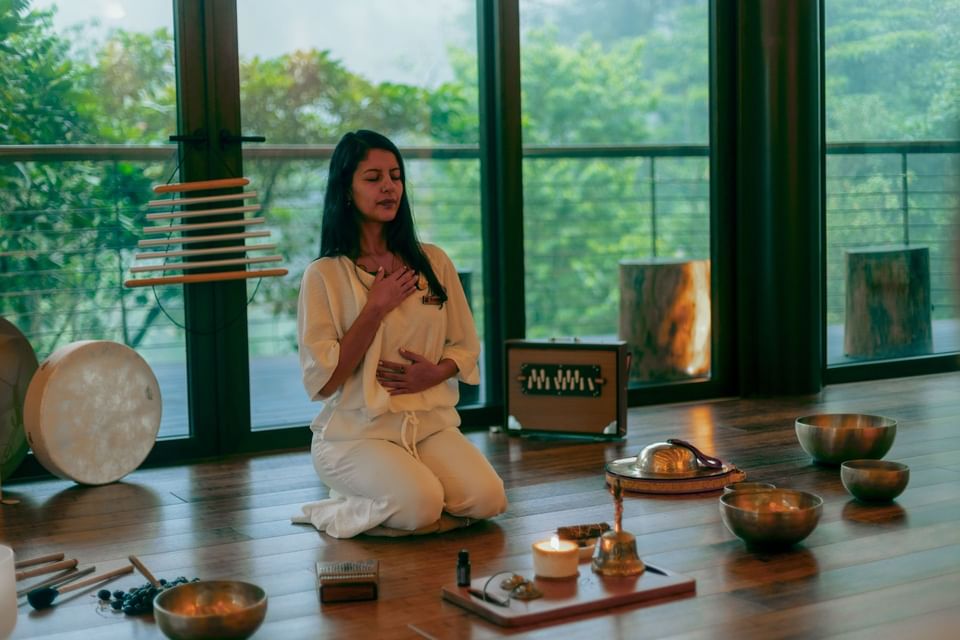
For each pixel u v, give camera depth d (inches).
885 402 182.1
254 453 157.9
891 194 203.5
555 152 176.7
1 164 146.0
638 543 108.4
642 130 183.2
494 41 171.3
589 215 180.1
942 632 84.1
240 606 87.0
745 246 191.0
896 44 201.0
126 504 130.4
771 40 186.2
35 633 89.5
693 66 186.5
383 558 106.9
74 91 148.6
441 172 170.1
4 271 147.3
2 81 145.0
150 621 91.7
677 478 127.0
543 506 123.7
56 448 135.4
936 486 127.2
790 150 187.5
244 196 148.8
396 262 119.6
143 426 143.8
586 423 159.0
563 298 179.3
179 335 154.9
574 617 89.0
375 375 116.5
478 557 106.3
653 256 185.6
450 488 115.5
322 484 138.3
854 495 120.4
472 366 122.5
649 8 181.8
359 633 87.3
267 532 117.2
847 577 96.9
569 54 176.2
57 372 135.2
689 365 189.6
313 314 115.9
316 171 161.6
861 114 199.3
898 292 205.3
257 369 159.2
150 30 151.3
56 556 107.7
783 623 86.6
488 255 174.9
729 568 100.1
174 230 147.2
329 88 161.2
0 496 132.9
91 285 151.3
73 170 149.4
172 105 153.2
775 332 190.2
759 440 155.8
